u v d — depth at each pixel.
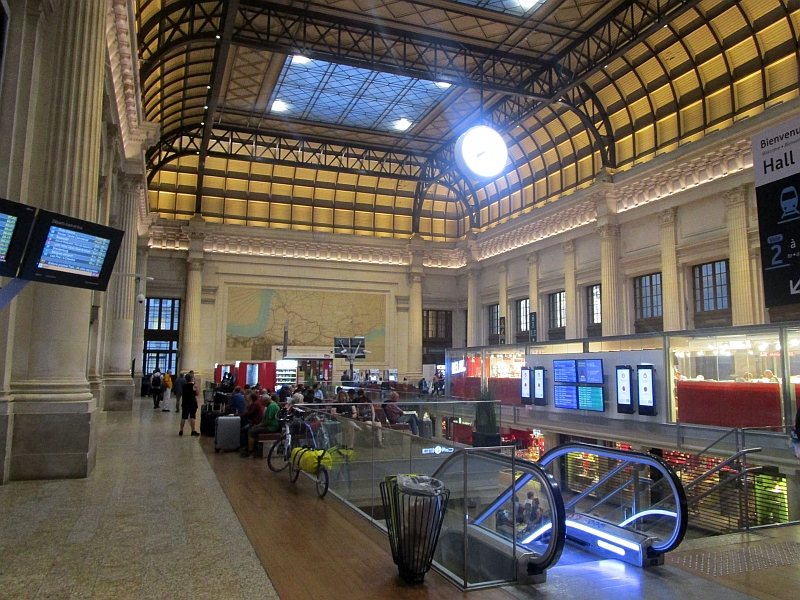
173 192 33.19
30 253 4.27
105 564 4.91
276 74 23.64
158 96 23.41
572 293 27.41
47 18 8.58
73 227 4.47
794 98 17.70
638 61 22.69
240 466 10.05
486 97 25.86
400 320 36.66
